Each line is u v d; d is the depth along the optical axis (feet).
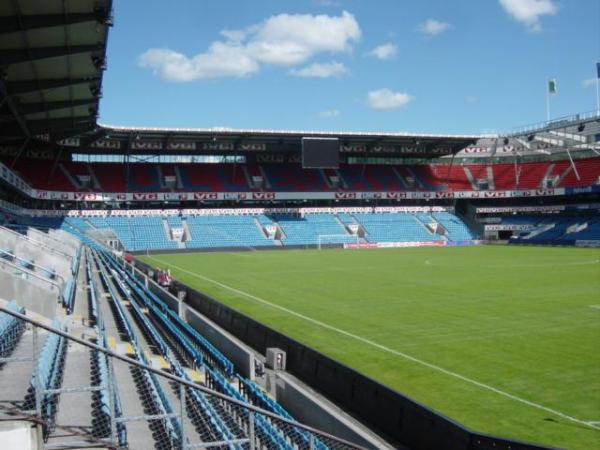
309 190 304.30
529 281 146.20
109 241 253.44
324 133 264.52
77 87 154.51
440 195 315.17
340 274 167.94
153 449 38.29
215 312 104.42
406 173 333.83
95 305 82.58
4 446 30.01
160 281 140.36
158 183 288.71
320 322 98.84
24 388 37.27
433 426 44.93
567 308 107.14
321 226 301.43
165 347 69.36
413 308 109.70
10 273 71.10
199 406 45.29
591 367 68.90
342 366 59.31
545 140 318.04
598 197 289.12
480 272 167.94
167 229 278.67
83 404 41.47
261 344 81.92
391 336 87.15
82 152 280.10
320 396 60.95
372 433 50.93
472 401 58.23
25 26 110.42
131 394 48.96
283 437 43.09
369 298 122.62
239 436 42.37
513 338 83.97
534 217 315.58
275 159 323.37
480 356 74.79
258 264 203.41
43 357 40.04
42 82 143.84
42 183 262.06
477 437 40.42
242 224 293.02
